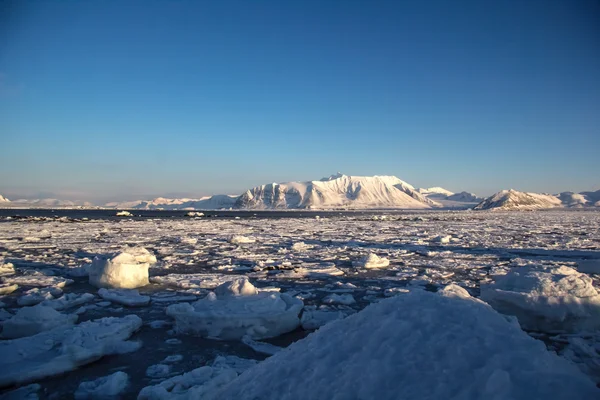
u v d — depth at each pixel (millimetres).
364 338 3869
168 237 25234
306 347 4117
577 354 6027
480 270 13414
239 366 5730
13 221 44125
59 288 10547
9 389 5191
